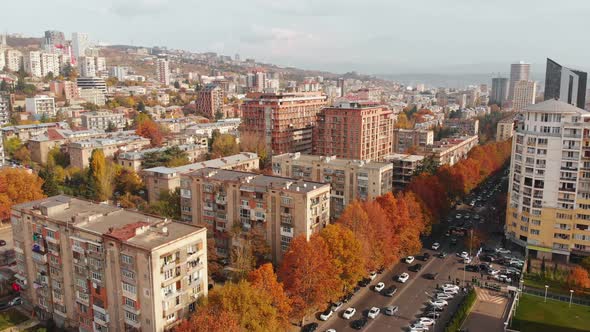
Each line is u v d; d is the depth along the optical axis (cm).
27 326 13525
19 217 13950
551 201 18125
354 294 15612
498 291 16088
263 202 16738
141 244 11075
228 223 17775
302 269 13300
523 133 18600
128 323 11612
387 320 14012
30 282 14112
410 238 17788
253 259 15650
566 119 17625
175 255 11394
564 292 15975
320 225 16875
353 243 14500
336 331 13362
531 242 18688
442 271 17625
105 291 11944
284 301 12356
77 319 12862
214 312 11175
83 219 12731
